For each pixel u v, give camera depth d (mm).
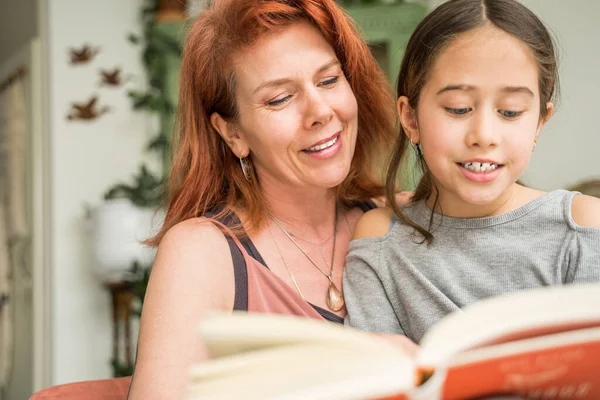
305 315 1192
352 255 1241
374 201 1502
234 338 578
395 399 550
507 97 986
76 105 4035
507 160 1009
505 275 1081
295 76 1183
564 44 3512
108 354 4023
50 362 3971
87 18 4098
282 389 548
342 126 1240
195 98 1300
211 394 569
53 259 3971
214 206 1312
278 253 1268
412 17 3596
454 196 1118
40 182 4090
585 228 1039
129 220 3627
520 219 1087
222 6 1234
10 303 4605
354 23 1360
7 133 4555
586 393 650
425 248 1147
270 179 1291
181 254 1113
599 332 576
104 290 4023
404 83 1148
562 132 3545
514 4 1010
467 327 568
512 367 579
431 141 1048
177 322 1026
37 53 4082
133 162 4148
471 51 988
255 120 1212
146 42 4188
